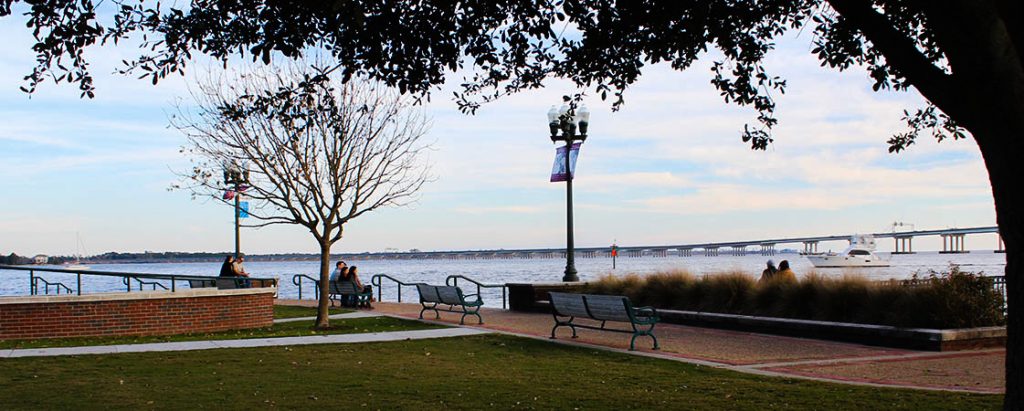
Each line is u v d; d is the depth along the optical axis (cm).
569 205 2380
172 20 892
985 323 1461
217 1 891
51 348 1425
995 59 530
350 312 2319
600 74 1029
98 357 1299
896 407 844
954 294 1457
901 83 1029
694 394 949
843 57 1026
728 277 1958
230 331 1800
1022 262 558
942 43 550
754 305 1830
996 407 830
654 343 1421
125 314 1722
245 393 972
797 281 1800
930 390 948
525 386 1018
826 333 1582
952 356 1316
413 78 909
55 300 1662
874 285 1634
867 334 1499
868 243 8988
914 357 1305
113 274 1712
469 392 973
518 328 1812
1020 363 564
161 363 1231
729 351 1400
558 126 2306
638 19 917
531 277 7225
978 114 550
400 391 983
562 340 1561
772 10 949
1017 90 533
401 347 1439
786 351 1399
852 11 601
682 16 948
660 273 2198
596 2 973
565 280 2389
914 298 1492
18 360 1262
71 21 801
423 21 880
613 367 1192
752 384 1013
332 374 1124
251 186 1825
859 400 888
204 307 1814
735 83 1038
